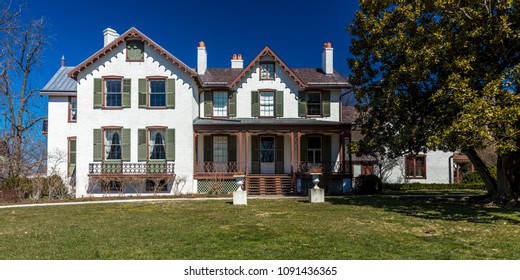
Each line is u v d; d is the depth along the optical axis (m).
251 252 7.06
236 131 21.22
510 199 14.95
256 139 22.91
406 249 7.27
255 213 12.47
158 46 21.06
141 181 20.69
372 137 17.12
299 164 21.30
